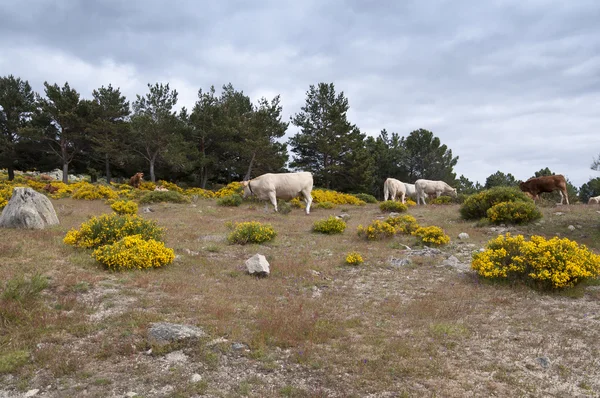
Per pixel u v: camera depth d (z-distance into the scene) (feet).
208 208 65.51
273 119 144.97
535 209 43.21
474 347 14.75
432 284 23.63
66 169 124.06
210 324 15.97
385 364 13.21
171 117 126.82
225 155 147.13
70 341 14.26
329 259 30.07
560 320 17.42
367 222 51.42
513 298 20.59
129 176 156.15
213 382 11.89
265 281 23.53
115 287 20.42
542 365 13.29
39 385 11.48
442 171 154.61
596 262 22.16
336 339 15.34
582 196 134.82
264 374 12.46
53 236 31.65
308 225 47.67
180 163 122.62
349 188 153.89
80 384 11.55
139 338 14.60
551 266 21.89
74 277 20.98
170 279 22.18
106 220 29.60
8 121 122.21
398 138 177.99
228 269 25.99
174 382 11.77
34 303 16.80
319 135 142.41
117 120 130.72
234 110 144.05
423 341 15.17
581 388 11.85
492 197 48.19
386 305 19.60
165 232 36.29
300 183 59.98
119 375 12.14
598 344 14.89
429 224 47.57
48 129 121.90
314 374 12.53
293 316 17.24
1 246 25.91
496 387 11.84
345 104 146.61
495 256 24.09
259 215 55.98
